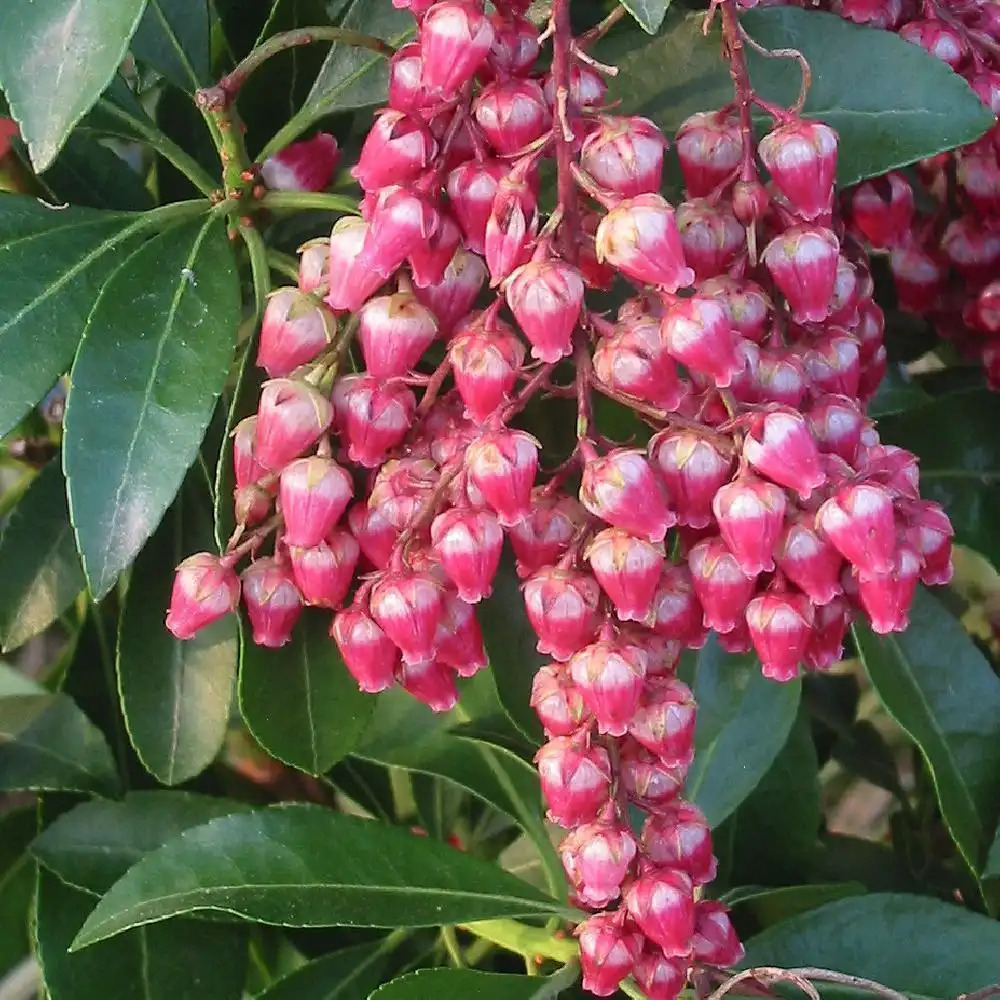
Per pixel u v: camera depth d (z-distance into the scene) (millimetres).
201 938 318
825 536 262
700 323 255
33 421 339
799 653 267
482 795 316
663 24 299
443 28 252
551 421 299
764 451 257
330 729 291
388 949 323
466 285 269
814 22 290
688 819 271
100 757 325
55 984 311
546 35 255
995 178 300
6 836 335
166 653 308
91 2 248
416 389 295
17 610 316
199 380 274
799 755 342
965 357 332
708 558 264
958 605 372
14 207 286
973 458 337
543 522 266
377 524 271
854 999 306
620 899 277
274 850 297
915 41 291
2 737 323
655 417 266
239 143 294
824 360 273
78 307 283
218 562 277
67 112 248
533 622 264
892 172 295
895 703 319
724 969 283
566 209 257
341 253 262
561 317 252
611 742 268
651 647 269
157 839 319
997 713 321
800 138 265
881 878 358
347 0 331
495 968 334
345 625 273
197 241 284
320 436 271
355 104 300
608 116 257
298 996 317
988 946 307
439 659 275
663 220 252
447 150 261
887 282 340
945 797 317
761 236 271
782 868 343
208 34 309
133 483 270
